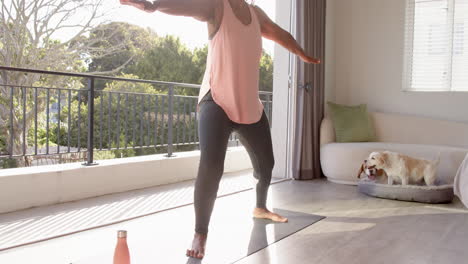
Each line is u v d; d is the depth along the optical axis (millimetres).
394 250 1969
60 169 2867
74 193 2936
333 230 2309
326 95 4715
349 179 3799
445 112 4367
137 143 8414
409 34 4566
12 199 2586
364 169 3416
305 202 3061
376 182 3461
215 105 2010
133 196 3119
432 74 4484
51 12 6543
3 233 2131
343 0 4875
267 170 2371
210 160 1951
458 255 1907
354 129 4227
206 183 1948
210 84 2043
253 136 2225
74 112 7215
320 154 4141
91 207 2742
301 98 3988
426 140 4230
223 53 1996
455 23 4348
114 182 3229
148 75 9773
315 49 4148
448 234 2256
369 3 4734
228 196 3188
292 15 4102
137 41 9203
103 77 3279
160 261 1783
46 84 6801
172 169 3752
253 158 2357
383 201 3139
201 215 1947
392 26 4621
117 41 8312
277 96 4188
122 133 8289
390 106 4656
